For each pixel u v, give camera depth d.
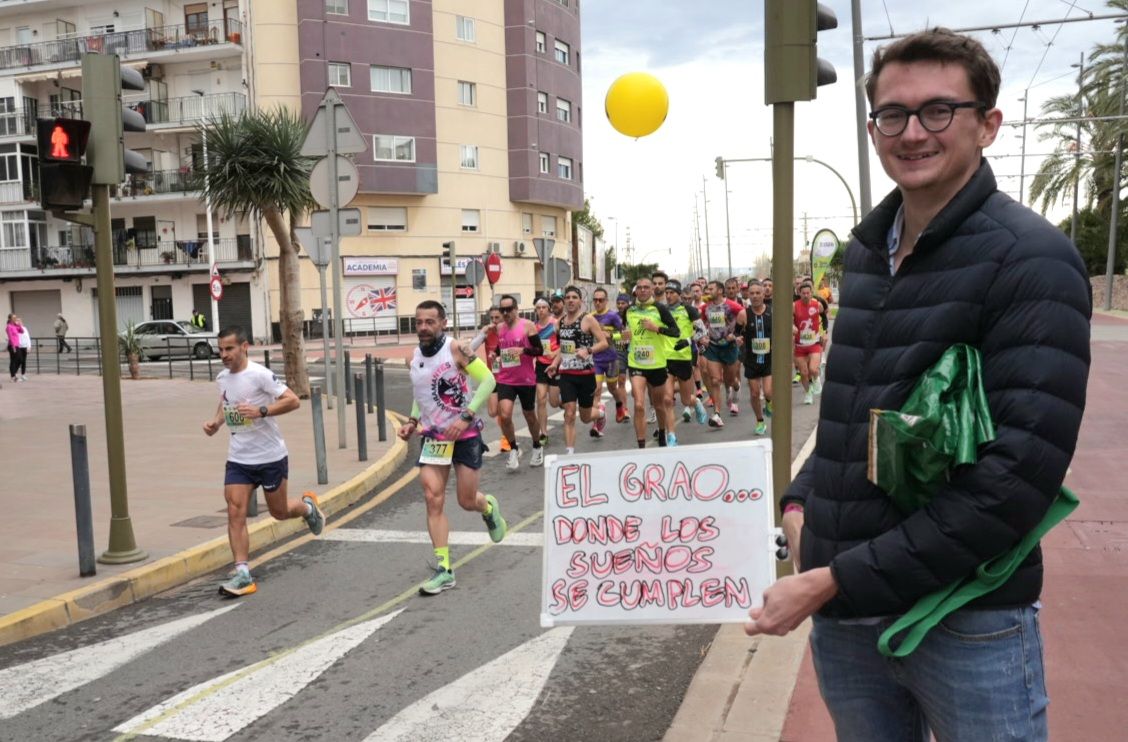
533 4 46.88
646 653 5.07
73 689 4.80
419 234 43.69
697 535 3.02
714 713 3.95
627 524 3.09
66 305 45.50
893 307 1.95
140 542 7.39
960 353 1.81
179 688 4.78
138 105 42.16
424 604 6.07
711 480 3.01
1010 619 1.84
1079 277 1.75
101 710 4.53
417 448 12.73
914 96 1.90
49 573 6.55
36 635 5.71
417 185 42.56
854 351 2.04
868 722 2.17
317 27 40.22
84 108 6.63
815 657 2.26
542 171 48.06
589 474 3.13
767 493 2.96
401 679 4.81
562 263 18.59
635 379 11.06
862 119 16.81
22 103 44.88
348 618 5.84
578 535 3.13
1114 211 42.22
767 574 2.94
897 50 1.94
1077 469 8.77
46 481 10.20
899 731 2.17
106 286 6.79
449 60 44.22
